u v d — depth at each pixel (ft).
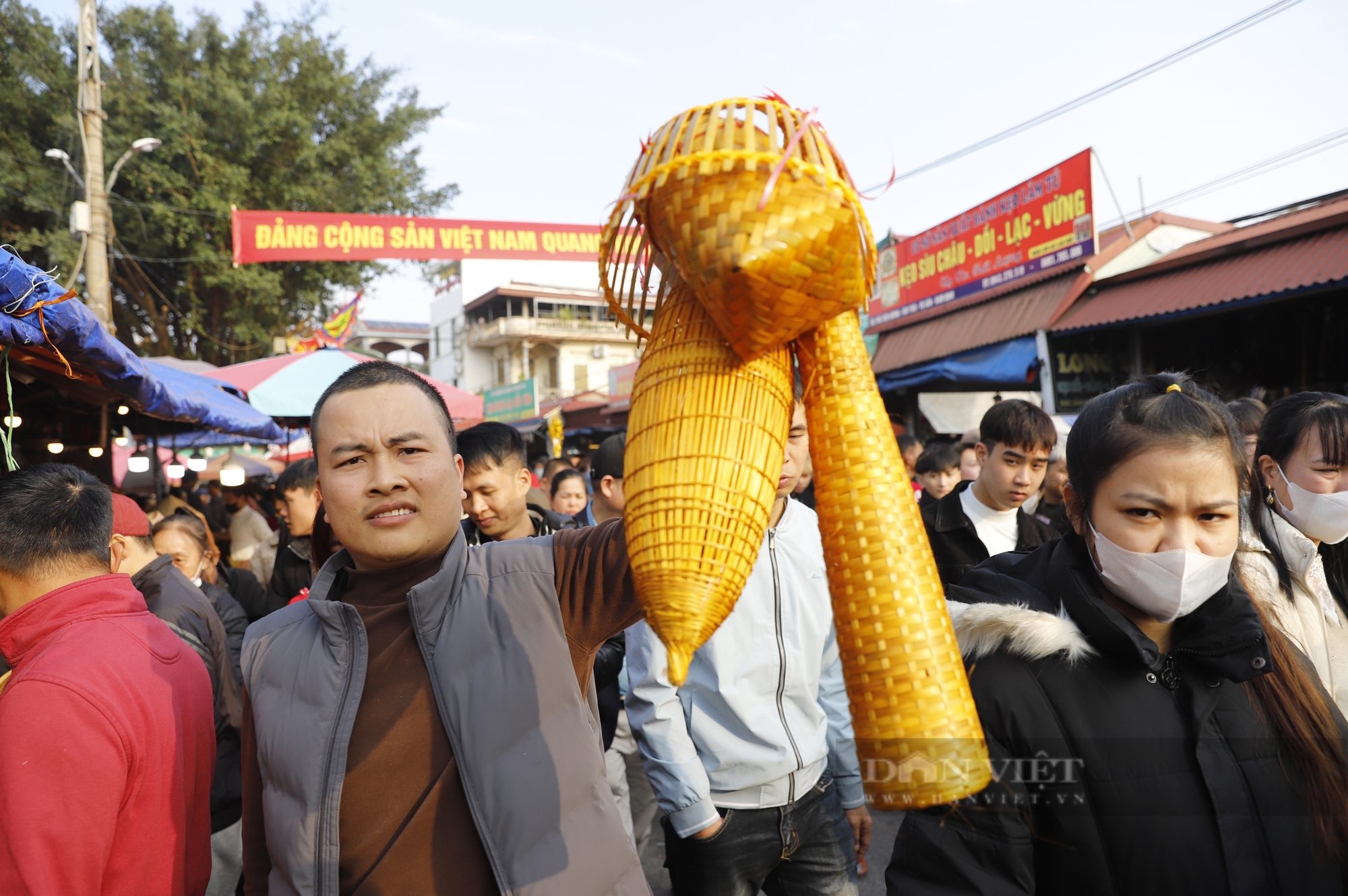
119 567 7.02
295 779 3.95
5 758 4.44
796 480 7.23
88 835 4.45
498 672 4.03
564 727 4.04
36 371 10.84
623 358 108.06
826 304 2.29
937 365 29.60
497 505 9.31
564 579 4.32
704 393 2.42
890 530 2.47
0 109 43.80
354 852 3.90
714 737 6.88
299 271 51.85
